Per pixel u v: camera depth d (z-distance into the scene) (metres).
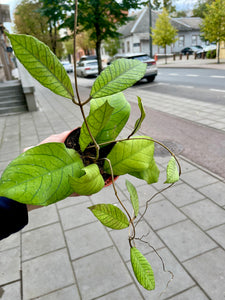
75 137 0.75
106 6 11.66
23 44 0.39
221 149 4.62
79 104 0.48
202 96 9.48
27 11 24.72
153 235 2.66
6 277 2.31
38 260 2.47
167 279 2.15
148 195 3.39
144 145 0.66
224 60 26.16
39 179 0.47
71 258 2.46
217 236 2.58
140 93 11.55
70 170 0.52
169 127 6.16
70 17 11.62
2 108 9.73
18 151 5.64
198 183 3.55
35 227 2.93
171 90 11.58
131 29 40.97
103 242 2.62
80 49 53.06
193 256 2.36
